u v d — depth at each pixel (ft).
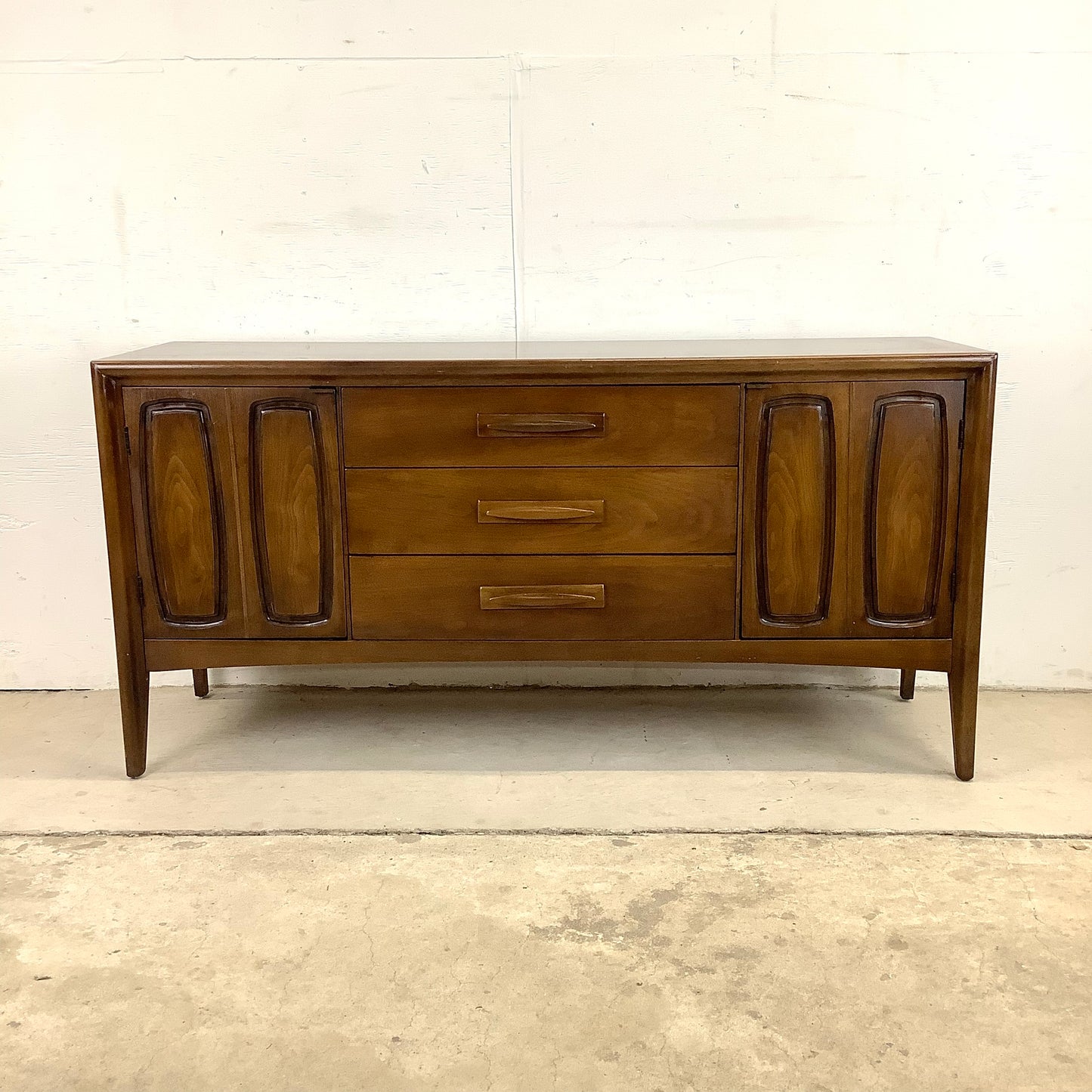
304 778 7.97
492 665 9.61
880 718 8.93
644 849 6.93
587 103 8.75
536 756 8.29
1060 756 8.21
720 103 8.73
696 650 7.81
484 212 8.95
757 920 6.15
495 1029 5.29
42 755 8.39
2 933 6.11
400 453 7.55
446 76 8.73
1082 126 8.68
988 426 7.38
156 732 8.77
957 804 7.47
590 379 7.41
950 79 8.64
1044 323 8.98
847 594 7.70
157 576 7.75
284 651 7.86
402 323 9.15
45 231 9.00
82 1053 5.16
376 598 7.77
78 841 7.11
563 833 7.14
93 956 5.89
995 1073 4.99
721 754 8.29
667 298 9.07
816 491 7.55
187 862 6.83
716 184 8.86
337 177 8.91
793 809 7.42
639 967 5.74
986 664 9.55
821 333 9.09
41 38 8.70
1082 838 7.04
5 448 9.28
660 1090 4.89
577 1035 5.24
